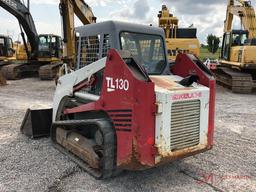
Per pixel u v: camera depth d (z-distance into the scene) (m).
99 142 4.21
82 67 5.04
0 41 19.38
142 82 3.62
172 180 4.29
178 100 3.84
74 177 4.32
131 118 3.68
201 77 4.39
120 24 4.42
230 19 16.12
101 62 4.36
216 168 4.73
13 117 7.79
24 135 6.21
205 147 4.28
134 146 3.68
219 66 15.54
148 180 4.27
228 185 4.18
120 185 4.11
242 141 6.07
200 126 4.18
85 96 4.71
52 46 18.11
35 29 17.94
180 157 4.01
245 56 12.49
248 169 4.73
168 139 3.80
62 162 4.81
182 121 3.94
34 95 11.31
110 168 4.05
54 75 16.98
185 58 4.66
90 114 4.61
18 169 4.55
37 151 5.29
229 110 8.86
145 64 4.68
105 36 4.51
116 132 3.94
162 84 4.10
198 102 4.12
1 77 14.26
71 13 12.81
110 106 3.98
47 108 6.12
